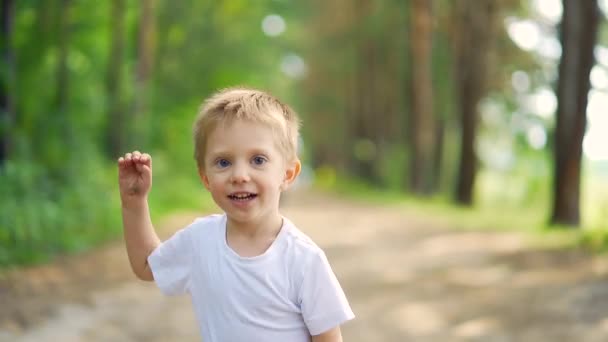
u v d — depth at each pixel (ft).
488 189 102.47
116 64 54.44
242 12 71.31
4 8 32.91
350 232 48.21
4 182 29.86
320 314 6.88
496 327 20.27
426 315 22.27
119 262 29.09
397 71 103.09
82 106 47.09
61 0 40.86
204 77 70.74
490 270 30.04
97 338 18.01
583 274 26.63
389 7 92.43
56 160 39.09
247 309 6.86
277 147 6.93
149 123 61.31
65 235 31.45
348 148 139.33
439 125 100.07
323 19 110.93
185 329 19.58
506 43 75.61
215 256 7.06
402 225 52.85
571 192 42.68
